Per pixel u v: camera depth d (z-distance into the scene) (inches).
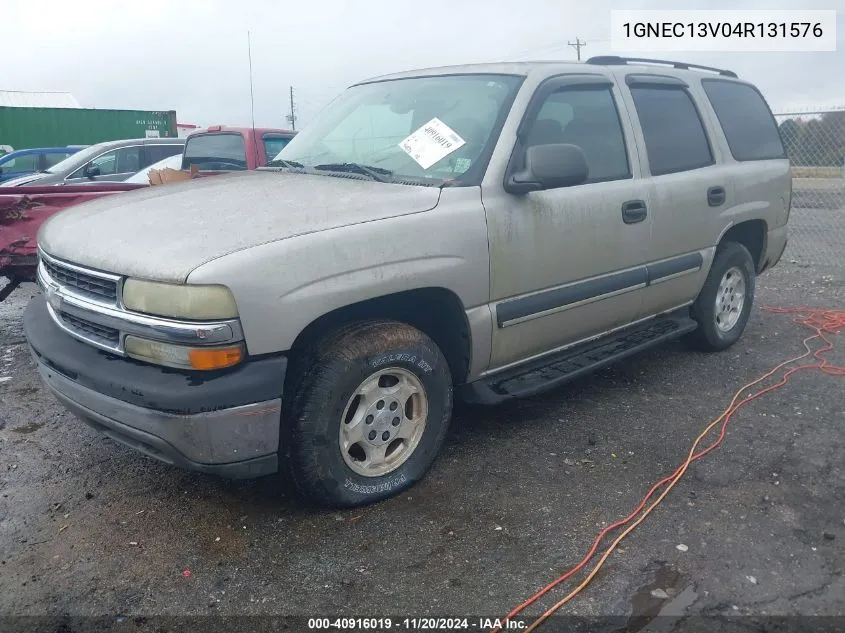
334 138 167.3
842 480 142.3
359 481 129.5
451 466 147.6
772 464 148.9
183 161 361.4
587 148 161.8
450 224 132.0
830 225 505.7
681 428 166.2
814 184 597.6
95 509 132.0
